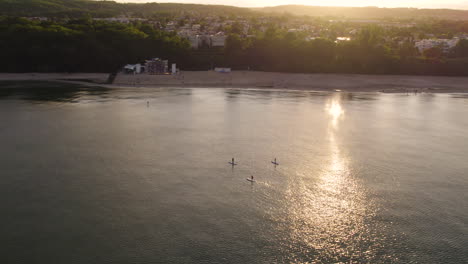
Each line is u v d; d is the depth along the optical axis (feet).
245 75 632.79
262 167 234.79
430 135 313.12
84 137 287.89
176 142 279.08
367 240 161.07
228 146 272.10
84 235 159.74
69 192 196.54
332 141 289.74
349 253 152.56
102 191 198.39
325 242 159.43
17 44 593.83
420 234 165.37
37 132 298.56
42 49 594.65
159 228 165.78
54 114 359.66
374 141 292.81
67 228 164.55
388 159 252.62
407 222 174.70
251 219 174.91
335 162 245.45
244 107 413.18
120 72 634.02
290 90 550.36
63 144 270.46
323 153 261.85
